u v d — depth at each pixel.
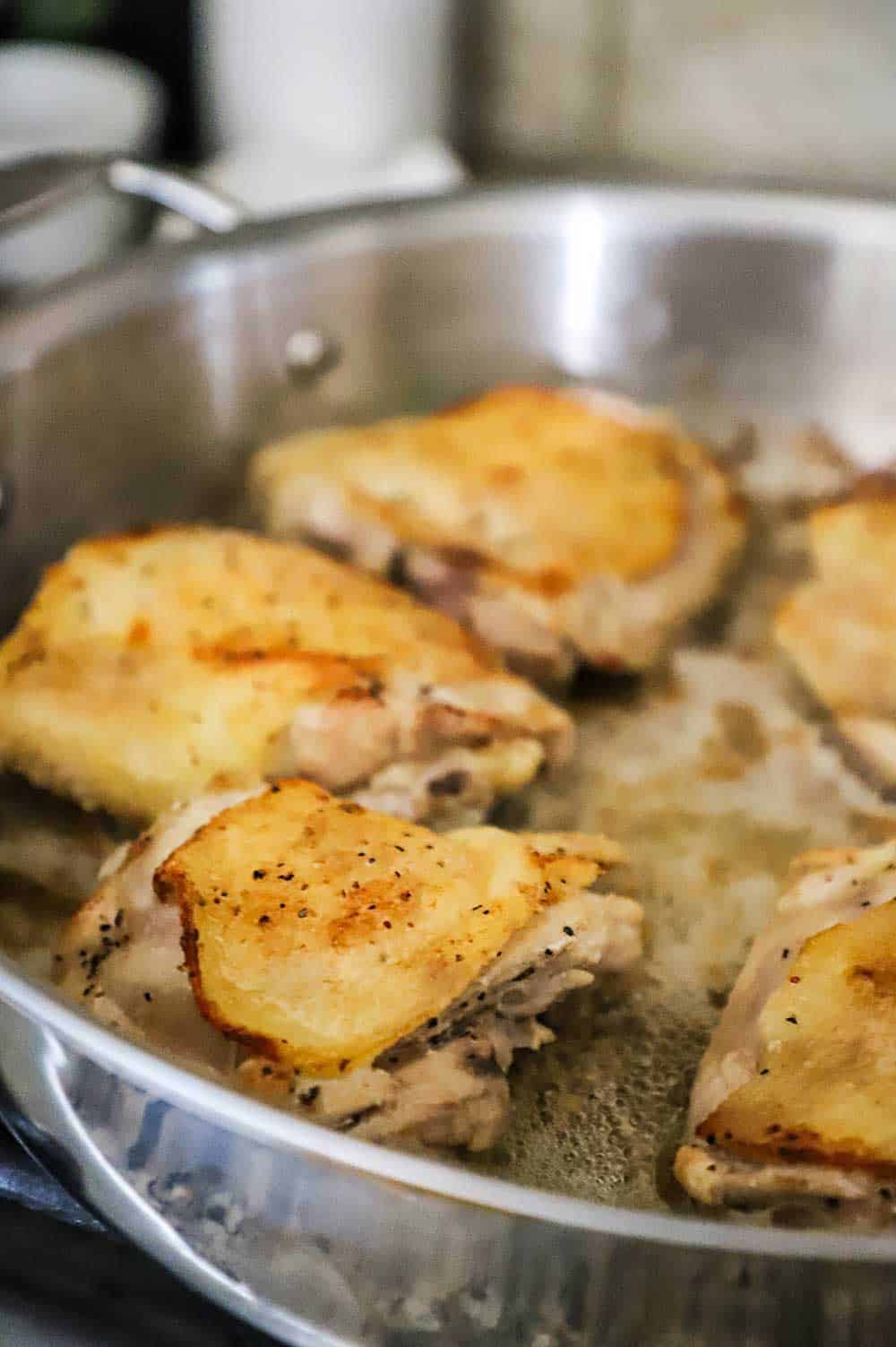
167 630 0.53
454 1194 0.39
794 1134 0.43
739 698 0.58
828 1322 0.39
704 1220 0.39
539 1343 0.41
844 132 0.81
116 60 0.82
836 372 0.65
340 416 0.64
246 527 0.62
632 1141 0.46
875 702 0.56
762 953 0.48
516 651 0.58
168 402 0.60
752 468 0.65
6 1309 0.45
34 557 0.58
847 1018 0.45
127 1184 0.42
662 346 0.65
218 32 0.81
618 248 0.63
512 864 0.47
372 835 0.48
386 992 0.45
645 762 0.56
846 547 0.59
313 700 0.52
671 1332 0.40
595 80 0.82
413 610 0.55
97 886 0.51
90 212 0.70
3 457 0.56
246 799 0.49
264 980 0.45
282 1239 0.41
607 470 0.60
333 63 0.80
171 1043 0.46
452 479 0.59
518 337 0.65
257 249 0.60
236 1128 0.40
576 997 0.49
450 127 0.84
